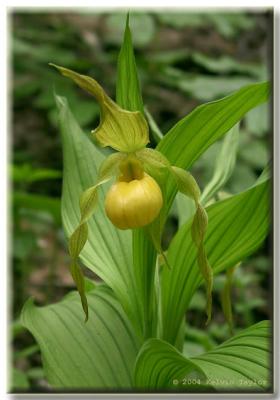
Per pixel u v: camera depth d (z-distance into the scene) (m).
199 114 0.51
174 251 0.56
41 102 1.14
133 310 0.57
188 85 1.06
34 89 1.16
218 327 0.90
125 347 0.59
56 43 1.33
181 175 0.53
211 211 0.54
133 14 1.17
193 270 0.56
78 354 0.58
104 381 0.57
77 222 0.59
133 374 0.55
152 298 0.56
